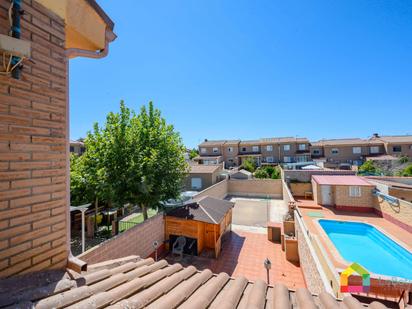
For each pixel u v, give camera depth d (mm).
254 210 20281
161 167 11086
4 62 2133
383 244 11734
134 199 10859
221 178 29438
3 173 2119
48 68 2617
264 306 2986
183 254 11469
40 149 2492
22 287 2113
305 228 9570
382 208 14906
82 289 2424
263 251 11945
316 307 2855
